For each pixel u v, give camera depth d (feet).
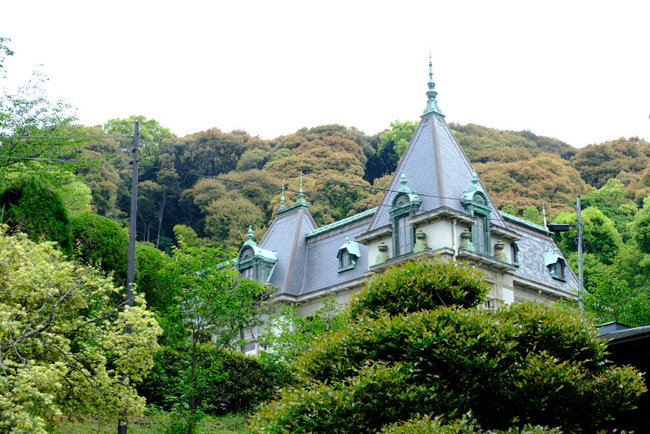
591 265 261.85
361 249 161.68
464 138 374.84
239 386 108.58
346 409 62.03
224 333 99.25
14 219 102.94
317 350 71.41
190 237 287.28
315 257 171.12
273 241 181.88
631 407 66.13
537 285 161.89
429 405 62.28
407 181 152.97
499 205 314.35
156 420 96.89
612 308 130.93
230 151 357.82
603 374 65.77
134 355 75.72
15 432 58.39
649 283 239.30
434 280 75.10
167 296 122.52
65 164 135.23
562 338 68.23
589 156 363.15
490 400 64.95
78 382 74.43
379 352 68.54
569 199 319.06
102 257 116.37
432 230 142.82
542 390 63.62
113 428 92.17
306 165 336.29
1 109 133.28
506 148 370.32
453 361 64.18
